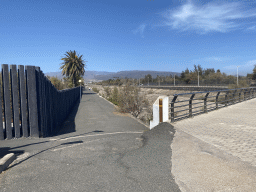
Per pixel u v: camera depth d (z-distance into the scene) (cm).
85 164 454
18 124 727
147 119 1321
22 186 360
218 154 475
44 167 444
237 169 397
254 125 775
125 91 1504
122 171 411
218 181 357
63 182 372
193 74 9712
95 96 3844
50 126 831
